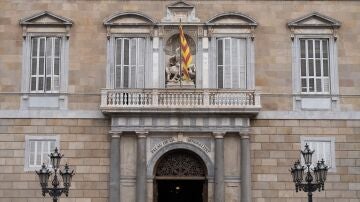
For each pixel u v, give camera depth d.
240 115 40.81
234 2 42.94
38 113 41.59
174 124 40.75
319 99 42.19
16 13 42.62
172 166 41.91
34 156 41.34
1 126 41.50
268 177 41.09
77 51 42.28
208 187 40.59
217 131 40.66
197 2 42.84
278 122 41.75
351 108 42.09
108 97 40.72
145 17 42.41
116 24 42.31
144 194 39.97
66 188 31.33
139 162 40.25
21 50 42.28
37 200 40.84
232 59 42.50
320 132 41.78
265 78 42.16
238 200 40.41
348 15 42.97
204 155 40.88
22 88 41.84
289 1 43.03
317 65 42.62
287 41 42.59
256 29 42.69
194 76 42.19
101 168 41.03
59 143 41.34
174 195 45.28
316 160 41.47
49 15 42.47
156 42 42.38
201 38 42.53
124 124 40.62
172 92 40.84
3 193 40.84
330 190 41.19
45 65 42.34
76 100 41.81
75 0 42.81
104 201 40.69
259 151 41.38
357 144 41.72
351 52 42.59
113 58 42.28
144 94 40.78
